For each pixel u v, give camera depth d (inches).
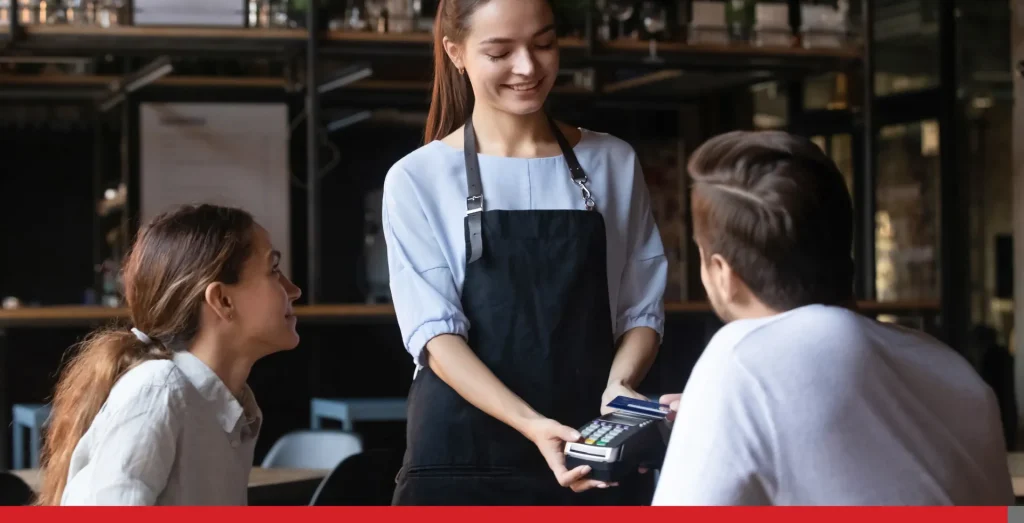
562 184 70.7
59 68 269.9
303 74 243.3
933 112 241.6
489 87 68.1
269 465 129.7
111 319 188.7
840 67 237.3
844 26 235.5
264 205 269.9
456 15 68.9
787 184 43.6
